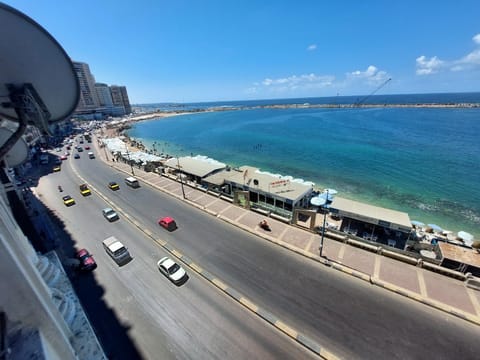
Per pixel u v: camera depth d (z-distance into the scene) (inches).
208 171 1471.5
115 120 6476.4
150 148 3090.6
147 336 520.1
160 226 975.0
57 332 202.4
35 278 216.5
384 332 512.4
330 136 3245.6
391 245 813.2
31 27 201.8
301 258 757.9
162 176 1658.5
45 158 2103.8
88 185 1499.8
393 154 2262.6
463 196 1413.6
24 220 858.1
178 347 495.8
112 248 762.8
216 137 3690.9
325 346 487.5
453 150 2322.8
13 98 213.6
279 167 2087.8
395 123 4057.6
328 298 602.2
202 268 723.4
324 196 1147.9
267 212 1036.5
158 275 700.0
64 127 4138.8
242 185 1221.1
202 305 594.6
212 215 1067.3
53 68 234.4
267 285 650.2
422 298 587.2
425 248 776.9
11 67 206.8
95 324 550.9
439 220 1170.6
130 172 1766.7
